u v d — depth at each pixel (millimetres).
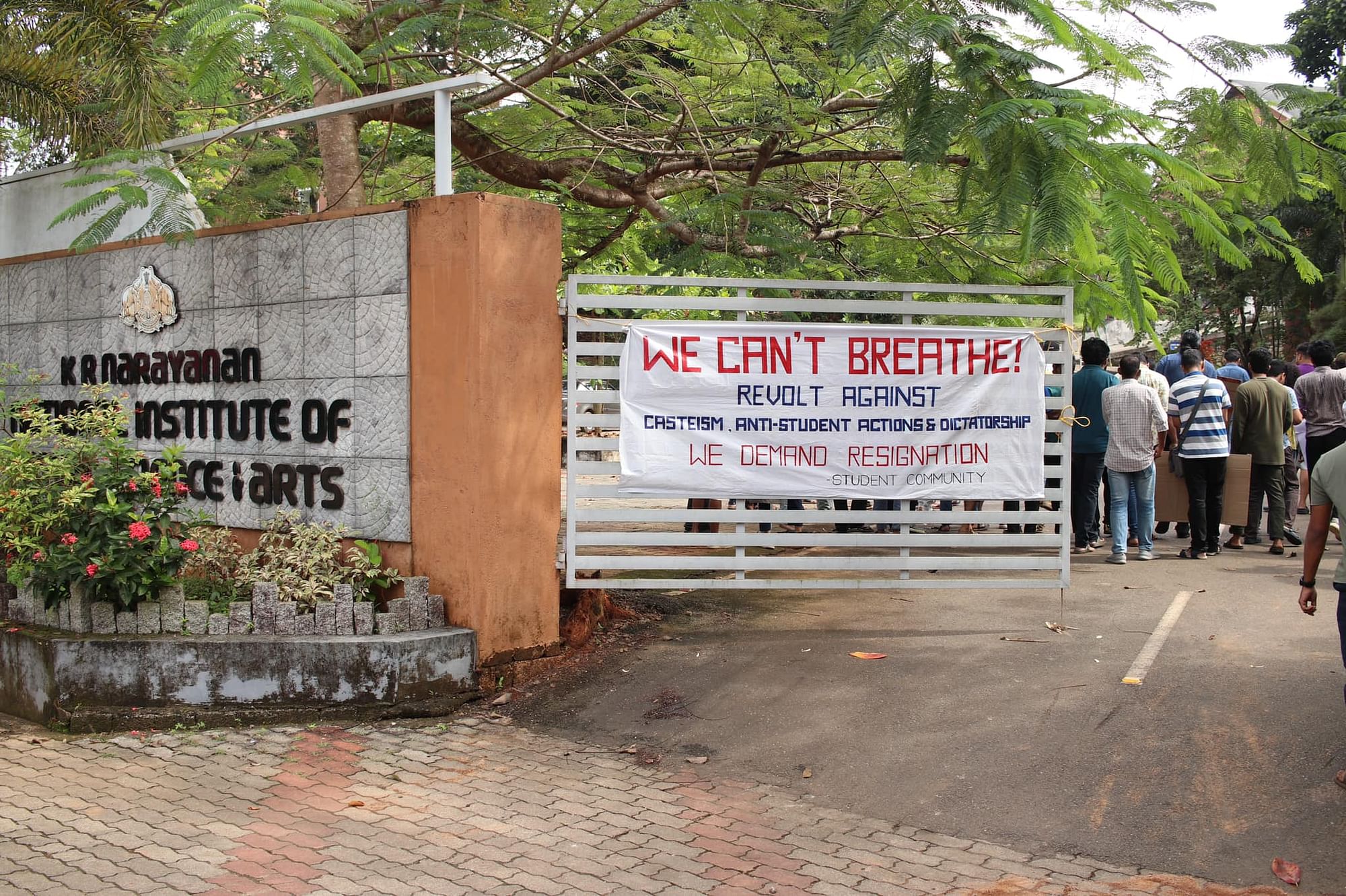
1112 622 7012
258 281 6719
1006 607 7496
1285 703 5398
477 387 5895
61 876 3998
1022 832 4332
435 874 4012
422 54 7430
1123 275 5395
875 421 6734
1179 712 5344
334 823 4469
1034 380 6824
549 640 6340
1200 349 11312
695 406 6605
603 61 8664
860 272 8766
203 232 6930
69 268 7762
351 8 5605
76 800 4730
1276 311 27719
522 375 6121
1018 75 5348
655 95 8641
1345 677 5738
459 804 4660
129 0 7836
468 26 7285
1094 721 5281
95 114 8359
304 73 5289
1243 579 8391
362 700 5699
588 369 6520
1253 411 9602
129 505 5859
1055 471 6871
